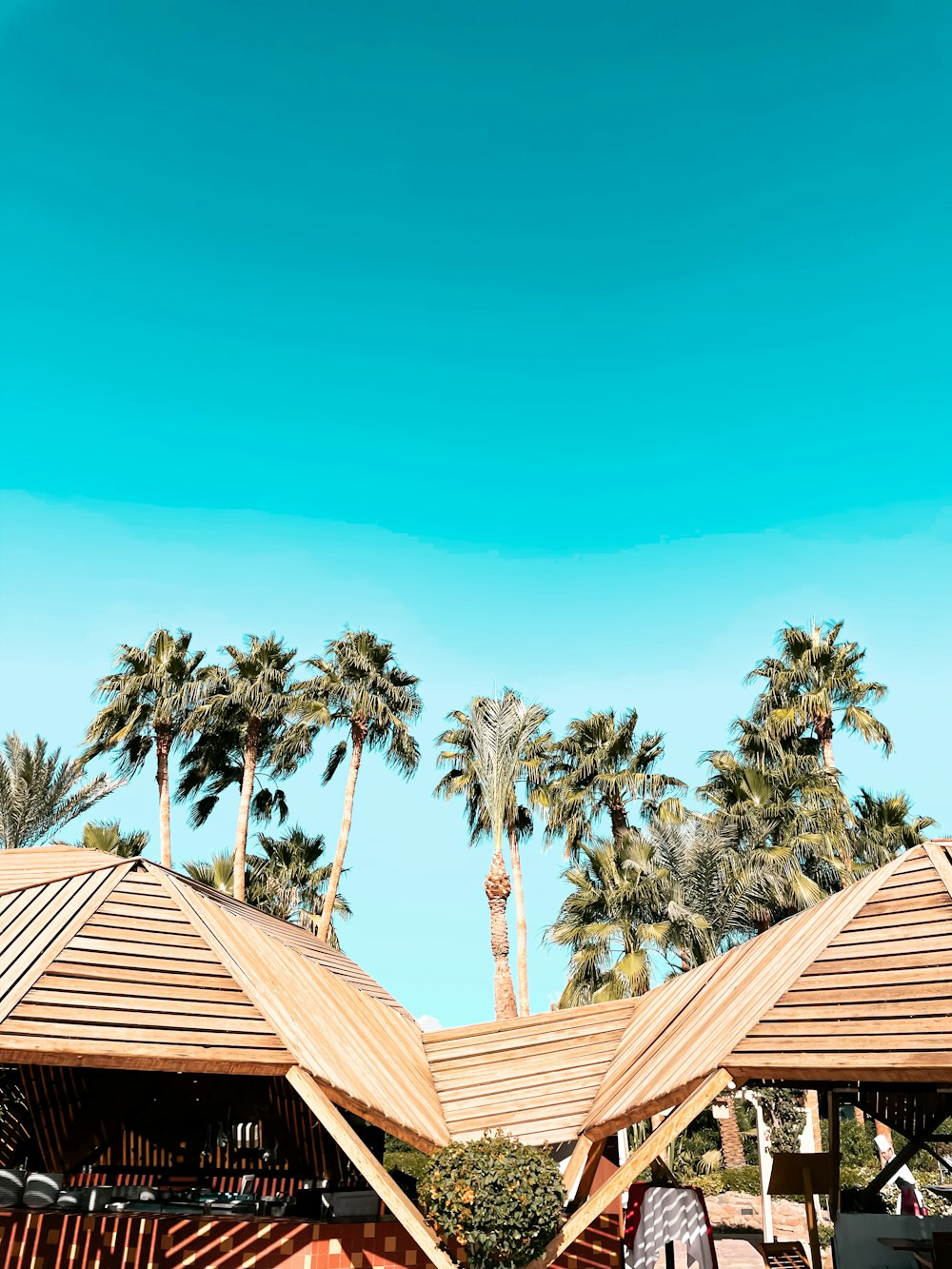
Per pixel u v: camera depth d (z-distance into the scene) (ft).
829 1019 29.50
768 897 80.43
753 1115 93.20
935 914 30.99
